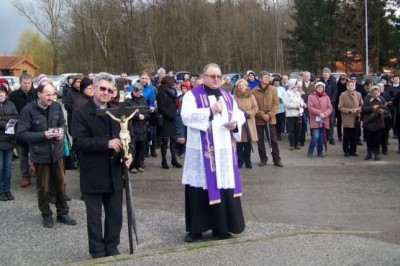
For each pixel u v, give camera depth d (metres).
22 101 9.62
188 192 6.01
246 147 10.83
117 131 5.36
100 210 5.38
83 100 7.58
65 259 5.57
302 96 14.59
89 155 5.27
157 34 53.28
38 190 6.73
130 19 53.75
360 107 12.12
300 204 7.79
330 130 14.37
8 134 8.03
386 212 7.28
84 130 5.24
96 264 5.04
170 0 53.56
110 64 54.38
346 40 43.31
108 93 5.23
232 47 57.03
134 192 8.74
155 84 17.50
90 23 55.00
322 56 45.38
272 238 5.81
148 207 7.73
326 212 7.32
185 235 6.31
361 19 42.28
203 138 5.89
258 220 6.95
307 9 46.03
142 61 52.16
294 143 13.59
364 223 6.73
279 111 15.40
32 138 6.59
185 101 5.99
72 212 7.51
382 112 11.38
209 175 5.84
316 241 5.71
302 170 10.59
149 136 12.40
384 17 41.88
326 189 8.80
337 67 47.25
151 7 53.72
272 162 11.66
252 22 60.16
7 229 6.68
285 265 5.00
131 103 10.18
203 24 54.06
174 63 52.94
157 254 5.31
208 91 6.02
